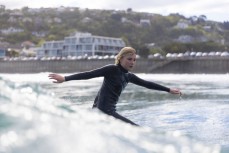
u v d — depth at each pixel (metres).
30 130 1.99
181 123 9.77
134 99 17.23
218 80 45.81
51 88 25.53
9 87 2.90
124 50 7.08
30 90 2.99
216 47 176.12
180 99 17.16
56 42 166.25
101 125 2.49
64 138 1.99
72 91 22.05
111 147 2.05
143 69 105.56
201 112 12.06
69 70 121.12
